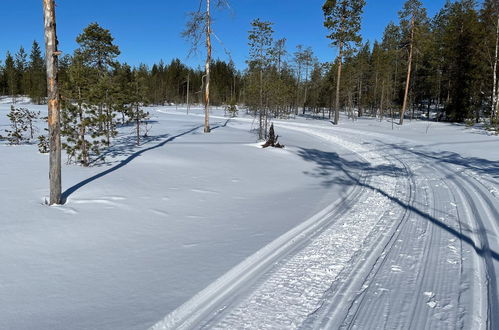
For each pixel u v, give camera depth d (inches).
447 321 129.6
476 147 711.7
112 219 247.0
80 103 420.5
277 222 254.2
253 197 335.9
